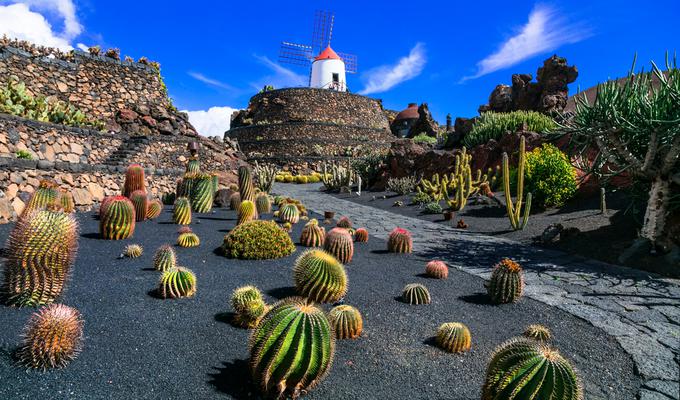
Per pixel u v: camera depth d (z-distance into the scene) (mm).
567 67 20547
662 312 5281
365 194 21828
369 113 46375
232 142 24188
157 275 5957
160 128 19375
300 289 5215
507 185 11297
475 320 4953
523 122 18141
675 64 7211
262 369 2967
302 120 41906
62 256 4430
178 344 3852
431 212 15242
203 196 13078
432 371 3668
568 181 12461
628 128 7602
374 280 6465
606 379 3609
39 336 3197
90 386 3062
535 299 5777
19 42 16156
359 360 3824
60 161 12133
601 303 5621
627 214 9969
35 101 14133
